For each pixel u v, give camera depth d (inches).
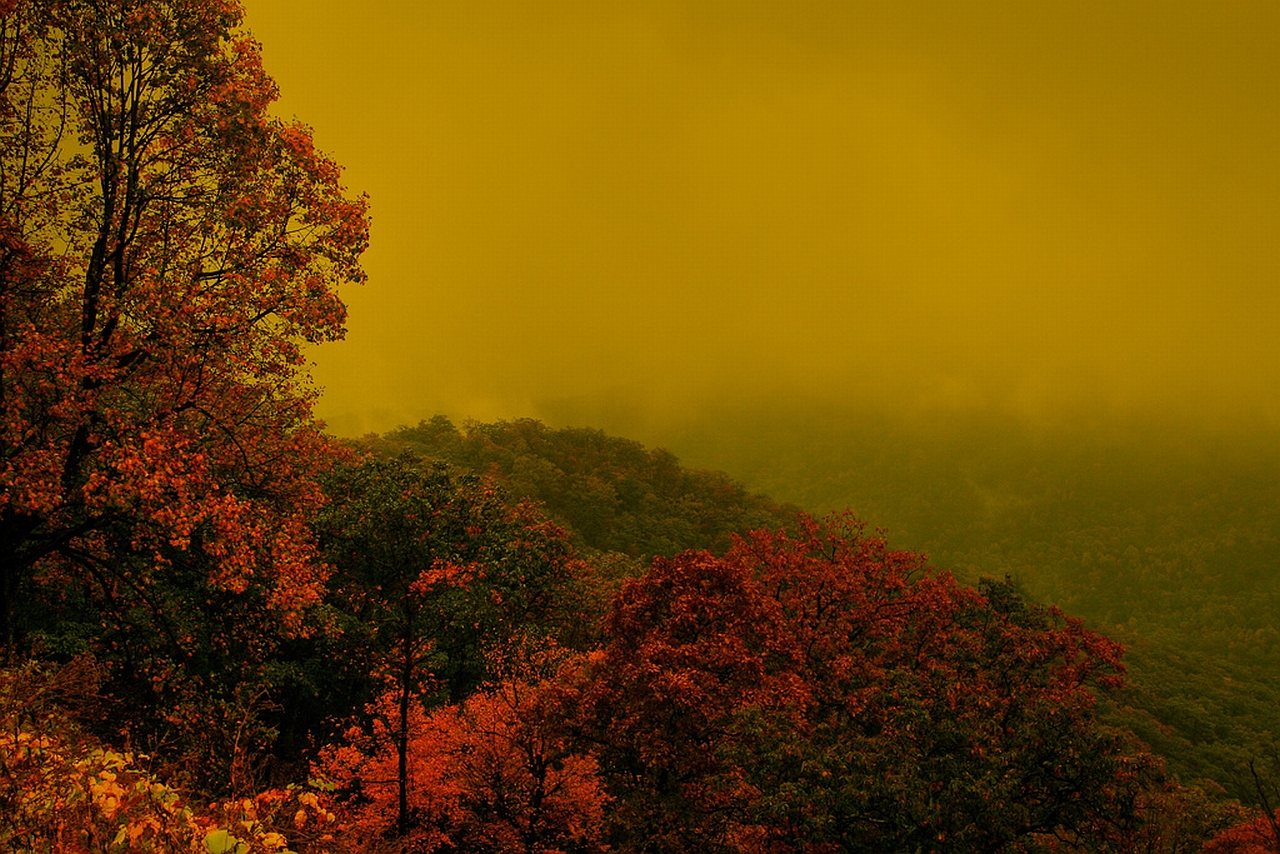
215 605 642.2
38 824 217.6
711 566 840.9
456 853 830.5
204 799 321.4
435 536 970.7
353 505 949.8
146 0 556.1
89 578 629.0
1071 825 673.6
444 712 922.7
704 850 709.9
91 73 561.3
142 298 521.3
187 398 561.3
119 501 488.4
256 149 589.0
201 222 587.2
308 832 287.9
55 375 495.2
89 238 567.8
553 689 829.2
